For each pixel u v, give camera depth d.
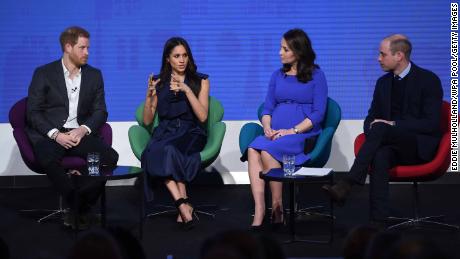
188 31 8.97
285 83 7.17
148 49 8.98
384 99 6.82
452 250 5.64
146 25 8.96
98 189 6.61
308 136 6.88
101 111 7.26
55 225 6.86
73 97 7.27
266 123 7.13
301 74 7.04
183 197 6.82
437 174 6.46
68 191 6.62
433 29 8.92
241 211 7.53
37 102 7.14
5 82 8.91
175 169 6.71
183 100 7.24
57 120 7.20
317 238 6.19
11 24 8.88
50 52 8.91
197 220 7.08
